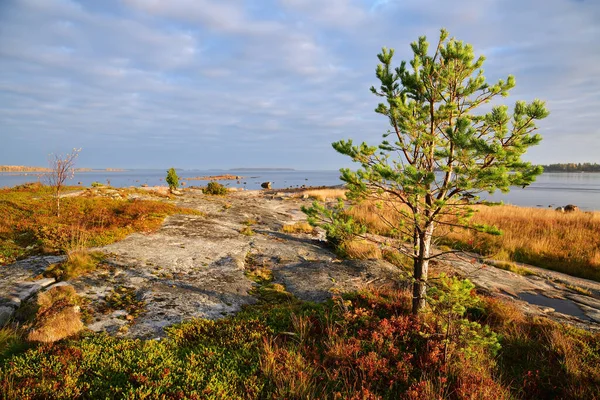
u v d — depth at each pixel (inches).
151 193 971.3
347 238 240.5
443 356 211.5
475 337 202.5
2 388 153.5
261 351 216.4
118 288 316.5
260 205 999.6
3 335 211.8
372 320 259.0
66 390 159.3
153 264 390.3
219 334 242.7
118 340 226.1
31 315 238.7
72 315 235.8
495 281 424.2
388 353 217.0
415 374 204.7
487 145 175.5
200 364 199.6
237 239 556.4
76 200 681.0
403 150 242.4
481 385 183.0
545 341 254.8
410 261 445.7
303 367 197.2
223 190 1314.0
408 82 238.2
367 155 222.2
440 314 227.0
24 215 542.0
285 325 260.7
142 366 186.4
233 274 387.2
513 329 273.0
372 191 225.5
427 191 193.5
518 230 679.7
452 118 235.3
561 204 2012.8
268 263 447.2
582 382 205.0
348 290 342.3
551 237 637.9
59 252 398.6
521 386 205.2
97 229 498.0
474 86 227.9
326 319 260.1
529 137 197.5
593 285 450.6
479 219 734.5
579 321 313.3
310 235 653.9
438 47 236.7
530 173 174.9
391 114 238.2
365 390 175.3
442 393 182.9
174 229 576.4
